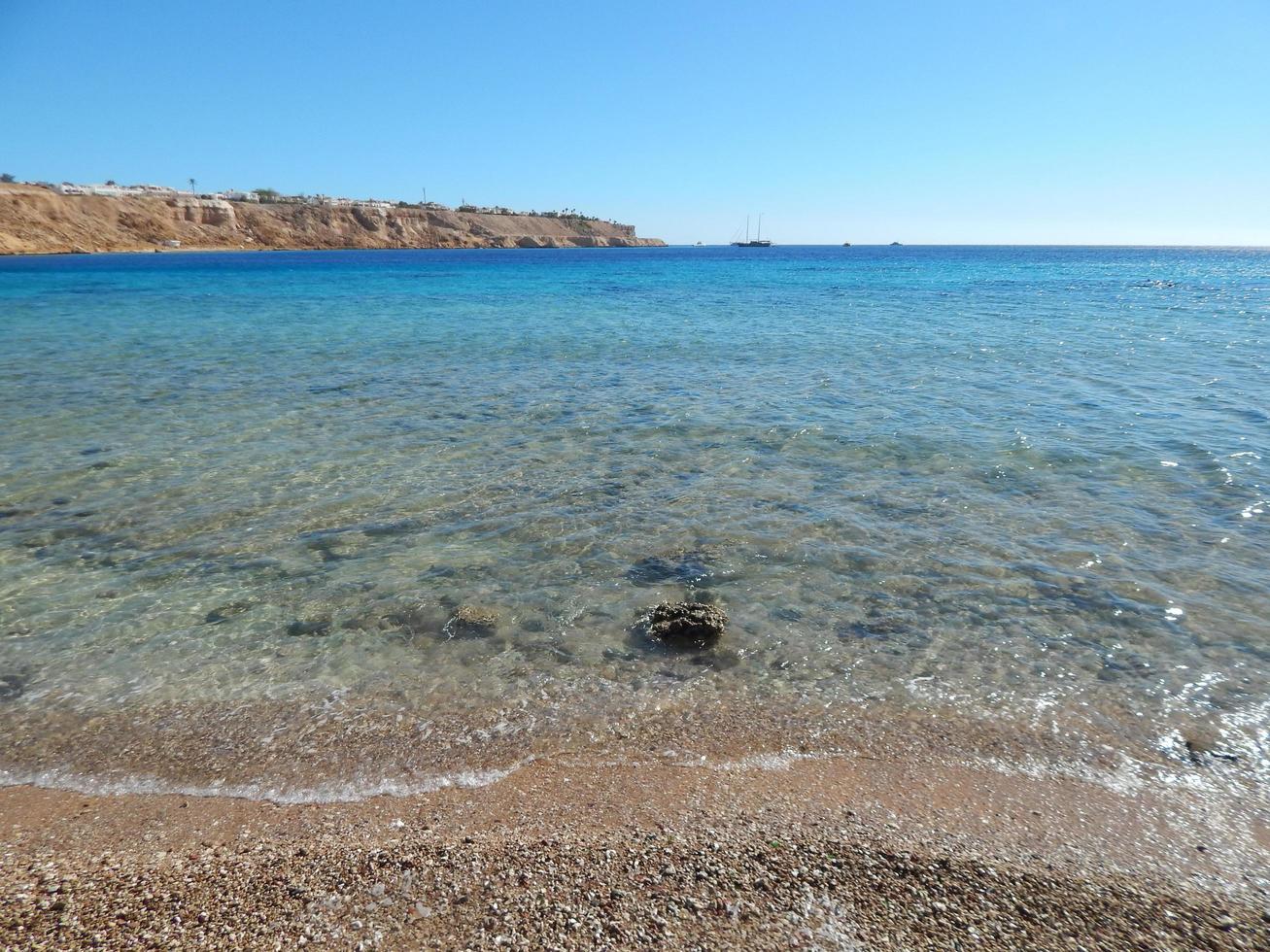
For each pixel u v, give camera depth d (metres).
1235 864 3.41
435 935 2.96
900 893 3.21
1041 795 3.88
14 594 6.18
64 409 12.48
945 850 3.47
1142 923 3.08
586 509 7.91
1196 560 6.54
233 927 3.03
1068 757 4.18
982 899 3.18
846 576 6.35
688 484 8.64
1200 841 3.55
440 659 5.24
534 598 6.04
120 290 40.50
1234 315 28.19
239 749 4.33
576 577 6.40
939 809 3.77
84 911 3.13
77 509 7.99
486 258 107.88
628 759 4.20
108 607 5.97
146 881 3.32
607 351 18.95
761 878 3.27
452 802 3.85
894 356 17.80
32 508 8.01
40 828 3.71
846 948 2.91
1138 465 9.04
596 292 40.75
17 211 108.44
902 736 4.37
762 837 3.54
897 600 5.94
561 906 3.10
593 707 4.68
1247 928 3.06
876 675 4.98
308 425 11.47
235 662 5.23
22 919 3.09
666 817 3.71
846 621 5.66
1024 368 15.90
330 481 8.85
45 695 4.86
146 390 14.11
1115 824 3.67
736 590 6.14
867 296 38.16
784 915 3.06
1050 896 3.21
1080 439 10.18
